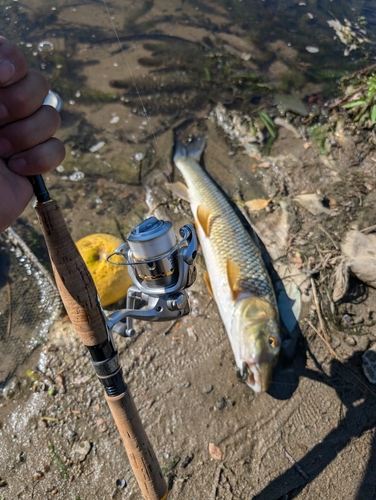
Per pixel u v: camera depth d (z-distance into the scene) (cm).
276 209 94
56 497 63
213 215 90
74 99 118
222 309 79
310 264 85
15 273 86
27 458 66
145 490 50
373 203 92
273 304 76
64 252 39
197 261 89
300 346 75
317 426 67
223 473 64
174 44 135
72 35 138
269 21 145
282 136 109
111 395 45
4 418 70
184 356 75
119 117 114
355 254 84
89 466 65
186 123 112
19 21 144
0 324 80
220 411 70
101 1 153
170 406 70
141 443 48
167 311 46
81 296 40
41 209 38
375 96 107
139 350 76
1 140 36
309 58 131
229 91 121
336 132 108
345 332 76
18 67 34
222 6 152
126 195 99
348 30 142
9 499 63
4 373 74
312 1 154
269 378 70
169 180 101
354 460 64
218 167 103
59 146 38
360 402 69
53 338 78
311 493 61
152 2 153
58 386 73
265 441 66
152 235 42
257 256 83
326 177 99
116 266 79
